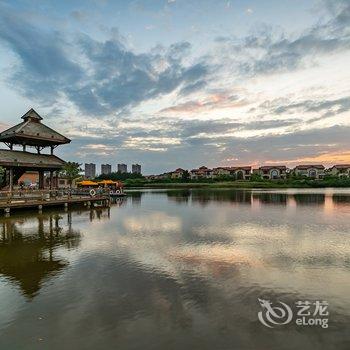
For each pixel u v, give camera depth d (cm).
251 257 1552
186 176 16500
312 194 7438
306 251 1678
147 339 789
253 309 955
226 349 746
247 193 8112
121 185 7588
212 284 1165
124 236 2103
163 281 1197
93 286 1149
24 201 3338
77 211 3569
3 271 1338
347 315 917
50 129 4341
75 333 823
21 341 789
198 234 2183
